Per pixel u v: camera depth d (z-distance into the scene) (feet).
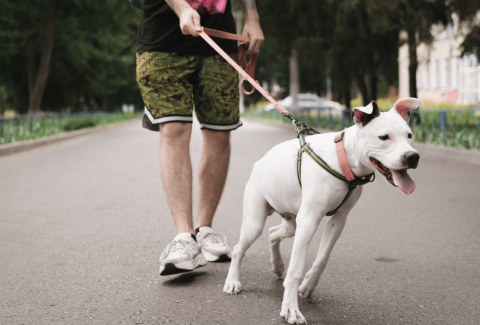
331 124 68.90
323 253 10.21
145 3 12.51
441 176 28.99
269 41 63.31
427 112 44.55
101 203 21.89
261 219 10.61
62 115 79.82
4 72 83.56
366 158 8.89
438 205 21.07
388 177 8.75
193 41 12.45
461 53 46.93
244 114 150.51
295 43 60.34
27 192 24.82
